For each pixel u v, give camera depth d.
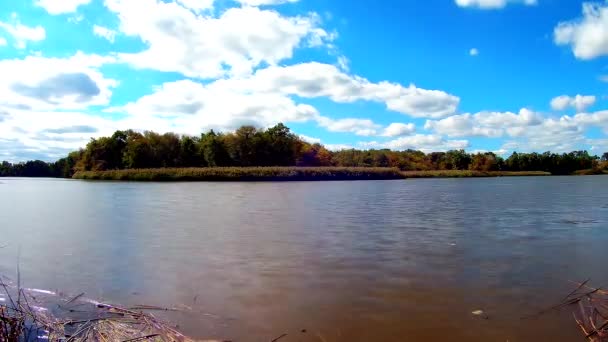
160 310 6.17
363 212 18.50
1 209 20.66
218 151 97.06
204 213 18.38
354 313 5.92
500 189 39.03
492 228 13.46
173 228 13.84
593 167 119.69
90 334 5.32
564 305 6.16
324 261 8.95
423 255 9.48
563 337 5.12
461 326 5.45
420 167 108.88
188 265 8.73
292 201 25.05
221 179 70.62
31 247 10.79
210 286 7.26
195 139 105.25
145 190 38.62
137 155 93.00
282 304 6.32
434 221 15.27
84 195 31.58
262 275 7.88
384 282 7.37
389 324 5.54
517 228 13.45
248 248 10.40
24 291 7.12
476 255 9.45
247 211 19.17
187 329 5.46
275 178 71.88
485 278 7.58
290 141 103.06
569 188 40.00
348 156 109.25
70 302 6.58
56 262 9.16
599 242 10.96
